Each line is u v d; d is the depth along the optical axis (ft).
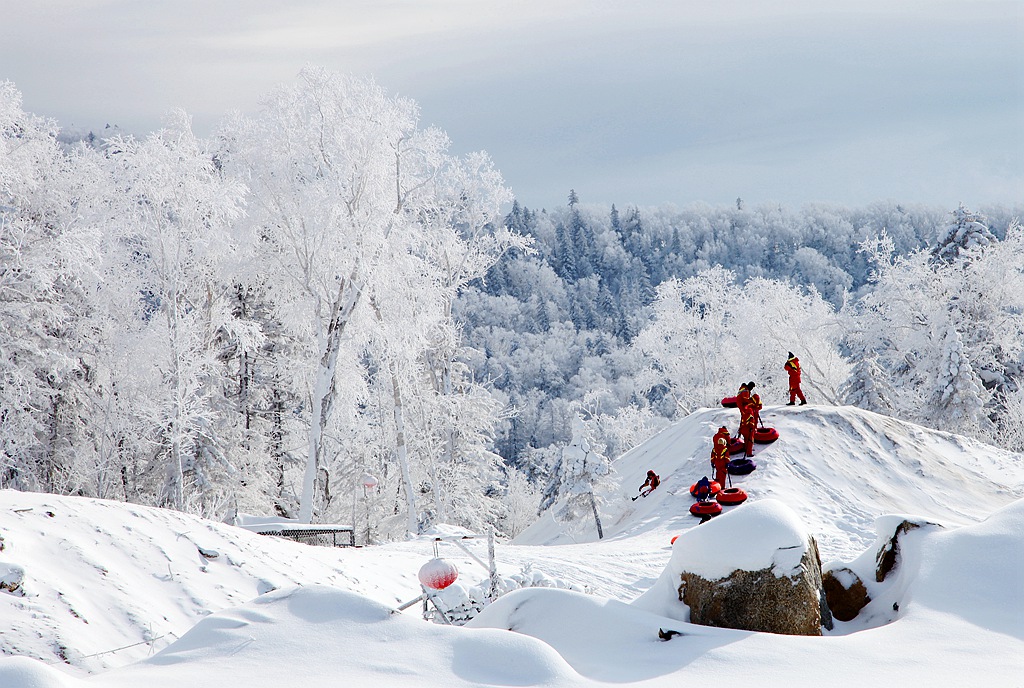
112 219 95.30
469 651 16.58
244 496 106.11
